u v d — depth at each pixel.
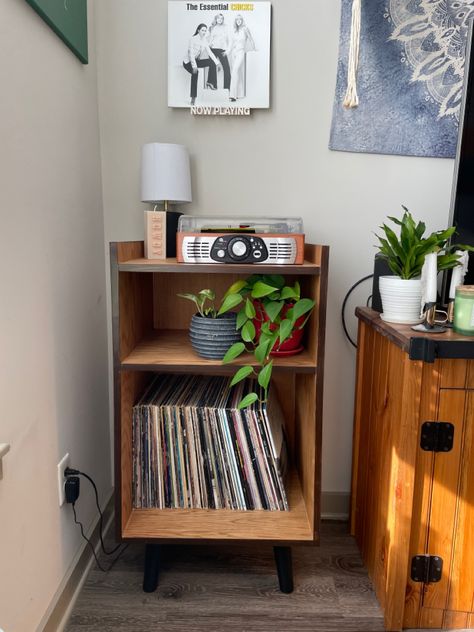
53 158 0.99
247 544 1.06
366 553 1.23
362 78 1.29
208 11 1.27
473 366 0.95
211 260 1.00
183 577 1.20
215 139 1.34
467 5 1.25
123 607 1.09
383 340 1.12
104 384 1.38
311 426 1.09
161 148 1.23
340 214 1.36
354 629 1.04
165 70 1.32
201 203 1.37
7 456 0.79
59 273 1.03
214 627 1.04
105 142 1.34
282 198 1.36
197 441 1.15
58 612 1.02
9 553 0.80
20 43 0.83
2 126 0.76
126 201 1.36
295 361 1.06
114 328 1.02
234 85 1.30
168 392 1.25
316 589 1.16
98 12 1.29
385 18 1.26
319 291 1.00
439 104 1.29
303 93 1.32
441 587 1.03
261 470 1.15
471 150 1.14
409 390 0.95
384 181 1.34
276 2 1.28
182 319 1.40
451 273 1.15
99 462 1.34
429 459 0.99
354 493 1.36
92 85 1.26
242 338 1.04
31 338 0.89
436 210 1.35
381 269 1.22
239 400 1.19
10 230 0.80
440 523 1.00
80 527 1.17
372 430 1.20
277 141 1.34
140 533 1.07
